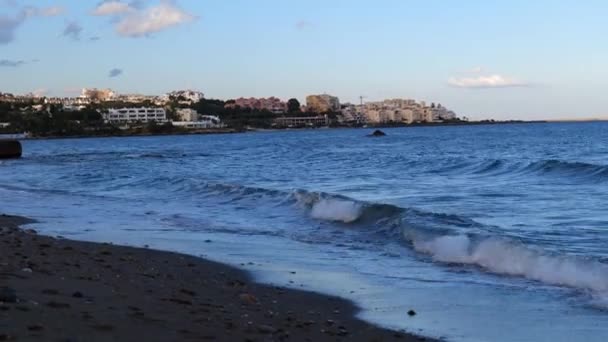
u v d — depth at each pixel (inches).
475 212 743.1
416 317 321.1
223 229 647.8
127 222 708.0
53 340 209.9
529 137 4178.2
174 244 556.1
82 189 1205.7
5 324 221.5
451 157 1860.2
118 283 348.8
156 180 1275.8
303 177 1418.6
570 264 406.3
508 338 286.7
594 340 282.0
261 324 285.0
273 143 4424.2
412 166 1638.8
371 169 1606.8
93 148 4185.5
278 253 510.0
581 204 807.7
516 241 470.3
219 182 1179.3
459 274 424.2
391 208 660.7
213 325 270.1
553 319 315.3
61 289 306.0
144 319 263.0
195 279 401.1
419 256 489.7
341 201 725.9
